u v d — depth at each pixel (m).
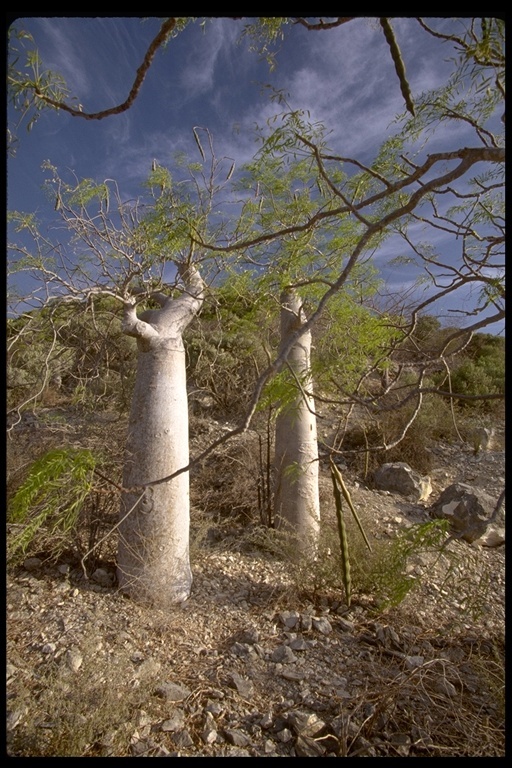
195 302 3.15
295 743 1.87
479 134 1.59
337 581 3.02
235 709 2.05
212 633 2.61
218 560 3.42
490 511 4.01
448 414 6.39
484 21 1.10
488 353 7.82
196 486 4.36
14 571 2.89
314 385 2.39
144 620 2.61
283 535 3.49
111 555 3.19
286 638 2.57
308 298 2.46
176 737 1.86
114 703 1.92
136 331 2.83
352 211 1.11
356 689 2.21
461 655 2.47
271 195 2.63
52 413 4.89
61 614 2.56
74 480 1.59
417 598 3.01
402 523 4.21
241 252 2.61
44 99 1.32
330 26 1.24
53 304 2.82
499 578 3.36
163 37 1.18
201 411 5.82
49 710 1.86
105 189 2.76
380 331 2.11
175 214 2.23
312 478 3.57
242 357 5.61
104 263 2.97
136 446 2.84
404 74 1.09
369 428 5.57
